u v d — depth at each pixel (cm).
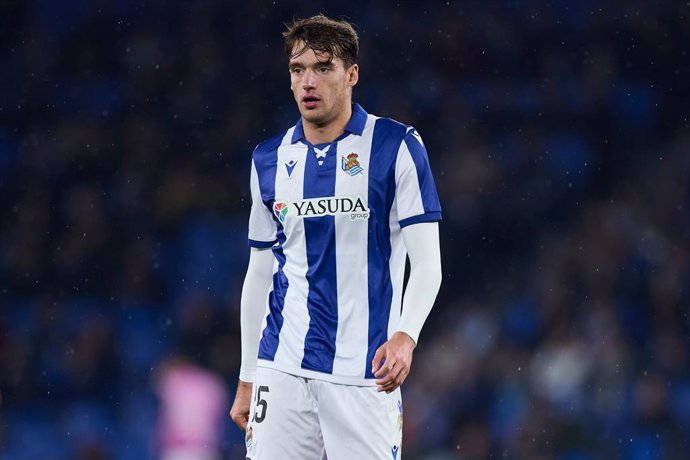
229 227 4862
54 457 3906
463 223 4853
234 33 5612
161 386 3412
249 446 1495
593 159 5325
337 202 1438
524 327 4319
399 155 1433
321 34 1427
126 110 5344
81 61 5525
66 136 5191
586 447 3681
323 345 1448
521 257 4766
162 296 4578
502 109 5459
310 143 1473
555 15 5772
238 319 4206
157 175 5075
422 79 5550
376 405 1445
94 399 4025
